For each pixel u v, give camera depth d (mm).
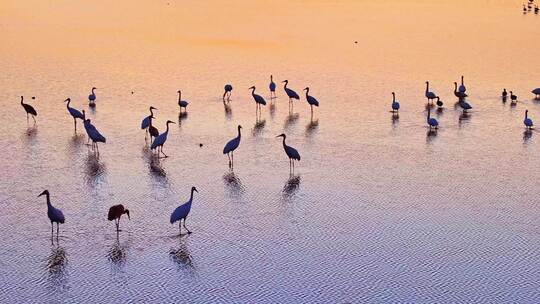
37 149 54469
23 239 40125
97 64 83375
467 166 51906
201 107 66312
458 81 76938
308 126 60875
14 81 75000
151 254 38719
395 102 64688
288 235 41062
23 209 43875
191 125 60750
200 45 95750
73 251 38875
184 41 98375
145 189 47188
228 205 44875
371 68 83125
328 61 86750
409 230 41844
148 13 124062
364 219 43156
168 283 36125
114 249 39125
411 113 64812
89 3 135750
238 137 51906
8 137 57156
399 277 36906
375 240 40656
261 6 135000
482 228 42188
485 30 110250
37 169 50438
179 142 56281
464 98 69125
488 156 53969
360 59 88125
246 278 36688
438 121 62406
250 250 39344
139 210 43906
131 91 71562
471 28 112375
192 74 79250
